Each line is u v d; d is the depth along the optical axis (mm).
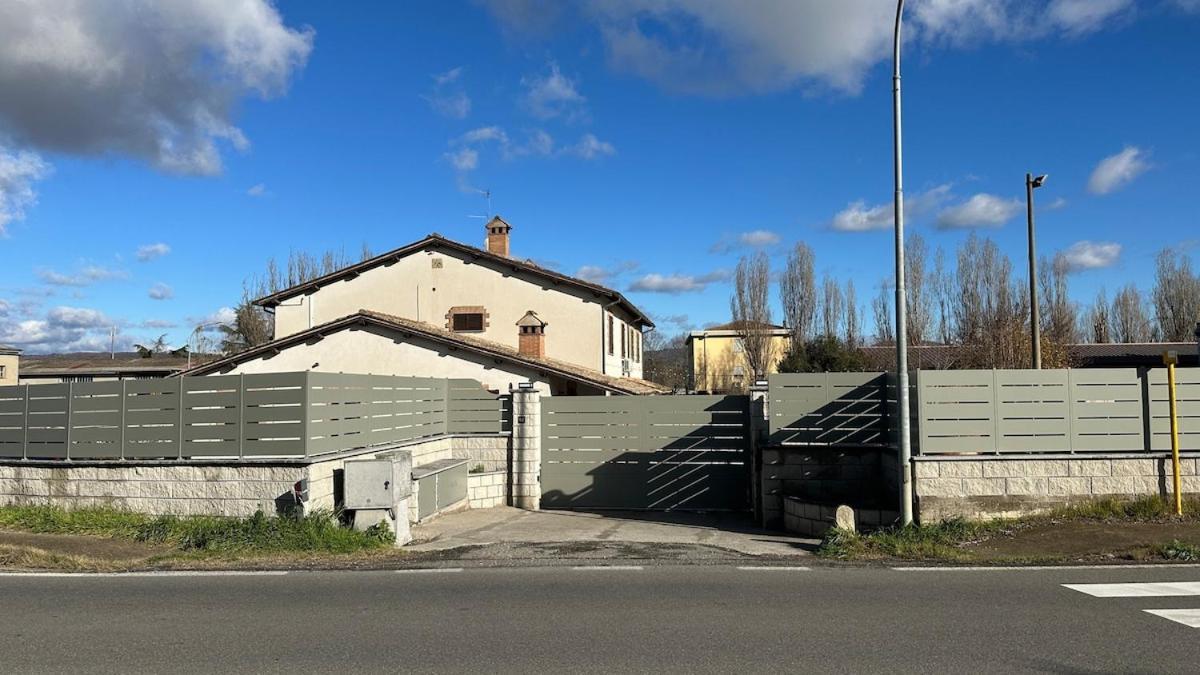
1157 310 56656
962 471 11508
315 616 6762
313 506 11383
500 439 17578
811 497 14094
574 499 17516
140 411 12211
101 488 12250
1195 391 11492
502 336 28266
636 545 10914
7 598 7516
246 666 5422
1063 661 5418
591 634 6137
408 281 29000
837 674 5176
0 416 13281
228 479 11641
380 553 10148
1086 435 11539
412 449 15258
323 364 24406
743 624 6406
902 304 11164
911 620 6492
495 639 6023
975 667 5301
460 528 13758
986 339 30594
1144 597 7230
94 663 5504
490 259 28438
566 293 28172
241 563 9297
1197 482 11359
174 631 6301
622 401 17516
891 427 13477
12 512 12266
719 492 17062
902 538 10305
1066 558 9109
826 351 41438
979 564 8906
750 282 48500
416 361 23938
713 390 54406
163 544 10508
